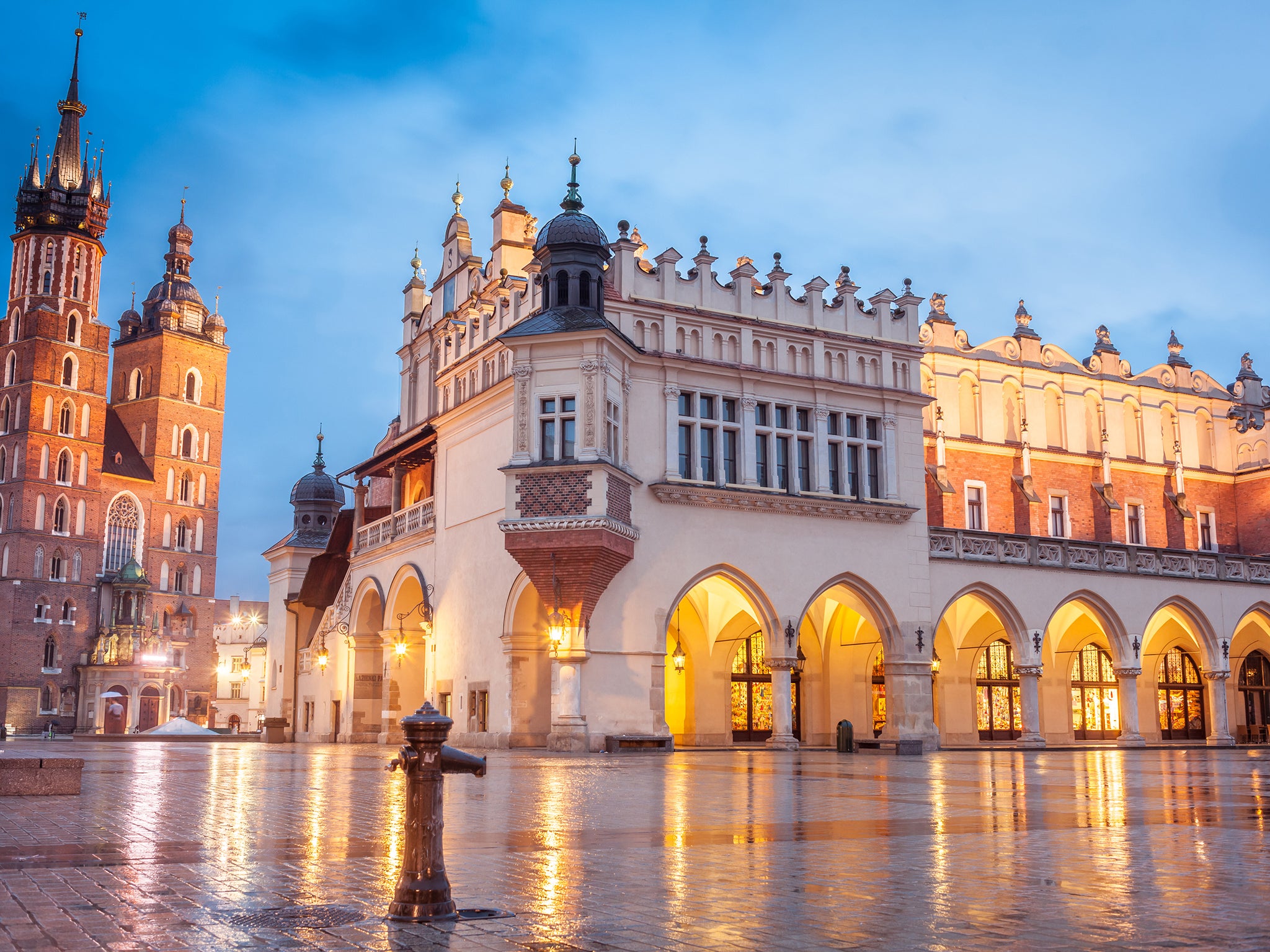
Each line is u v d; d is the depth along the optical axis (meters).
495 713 39.09
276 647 63.12
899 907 7.66
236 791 17.92
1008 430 55.34
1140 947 6.39
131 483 131.62
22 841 11.15
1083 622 52.44
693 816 14.09
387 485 61.69
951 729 49.66
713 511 39.66
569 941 6.57
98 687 120.50
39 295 124.81
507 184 48.31
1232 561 51.62
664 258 40.56
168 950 6.32
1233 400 62.09
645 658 37.56
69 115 130.38
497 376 41.94
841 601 44.09
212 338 144.38
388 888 8.39
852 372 43.25
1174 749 46.53
